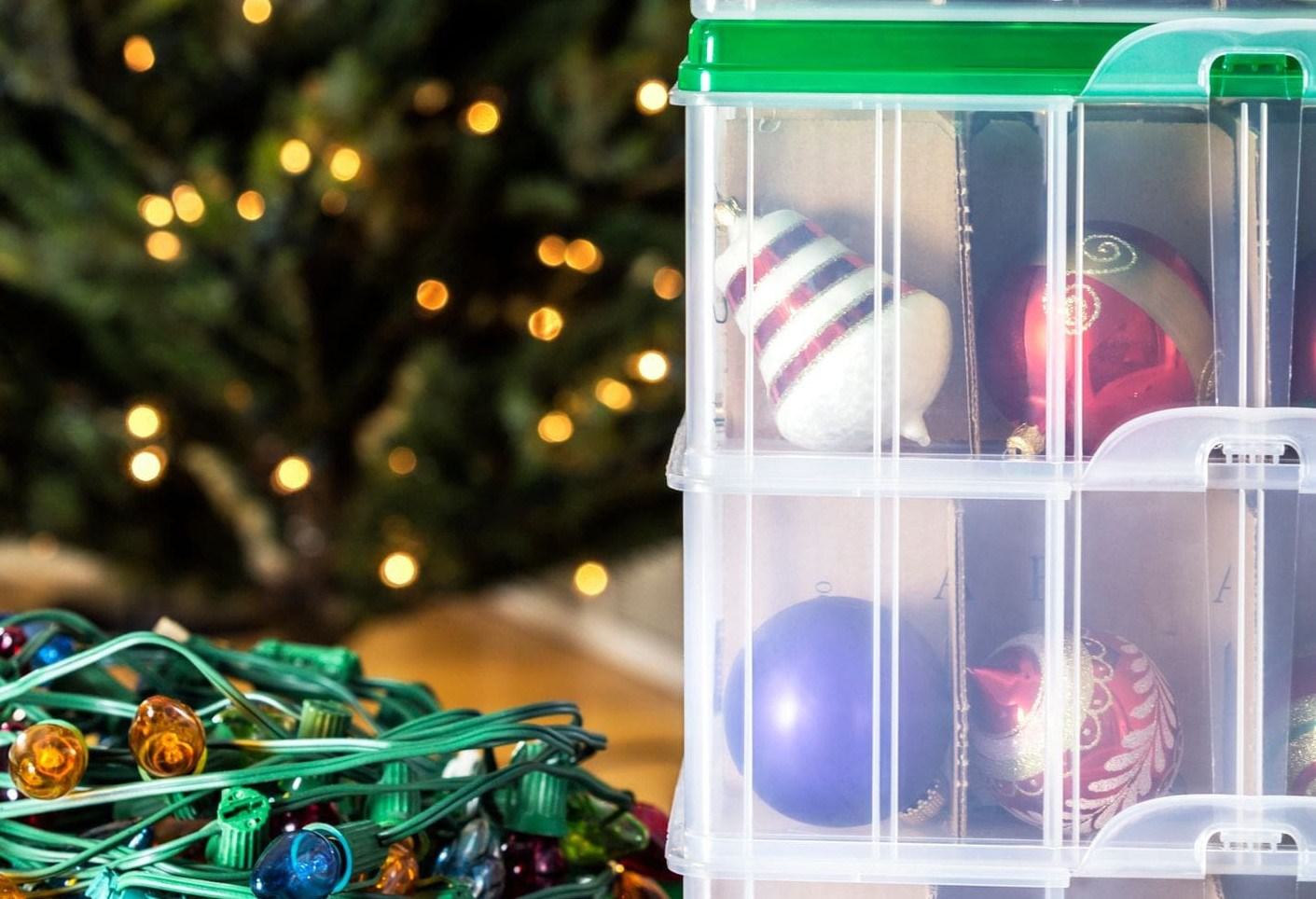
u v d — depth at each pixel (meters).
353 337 3.03
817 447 0.96
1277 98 0.95
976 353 0.96
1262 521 0.96
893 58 0.95
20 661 1.04
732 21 0.96
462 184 2.84
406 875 0.95
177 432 3.03
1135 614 0.97
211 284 2.72
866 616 0.97
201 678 1.07
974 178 0.96
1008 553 0.97
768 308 0.96
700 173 0.96
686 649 0.97
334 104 2.64
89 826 1.02
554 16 2.86
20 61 2.69
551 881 1.00
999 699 0.96
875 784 0.97
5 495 3.01
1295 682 0.96
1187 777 0.97
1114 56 0.95
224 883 0.93
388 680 1.11
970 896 0.97
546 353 2.87
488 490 3.01
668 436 2.91
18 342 2.99
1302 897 0.97
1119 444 0.96
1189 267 0.96
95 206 2.78
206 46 2.78
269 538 3.11
